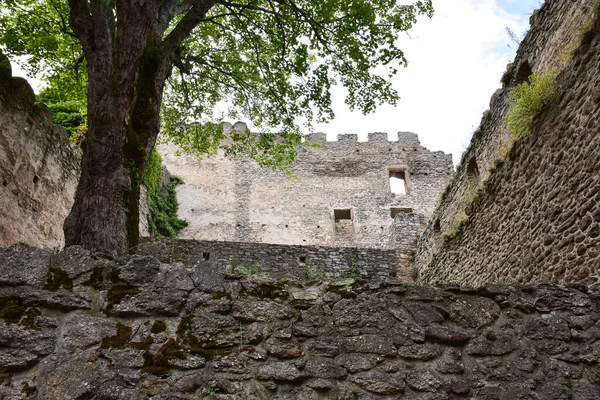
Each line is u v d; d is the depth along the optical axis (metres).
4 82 7.77
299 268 12.47
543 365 3.19
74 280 3.05
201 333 3.02
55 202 9.12
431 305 3.36
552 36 6.29
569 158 5.31
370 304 3.31
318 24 8.45
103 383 2.68
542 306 3.48
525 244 6.29
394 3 8.33
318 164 22.53
